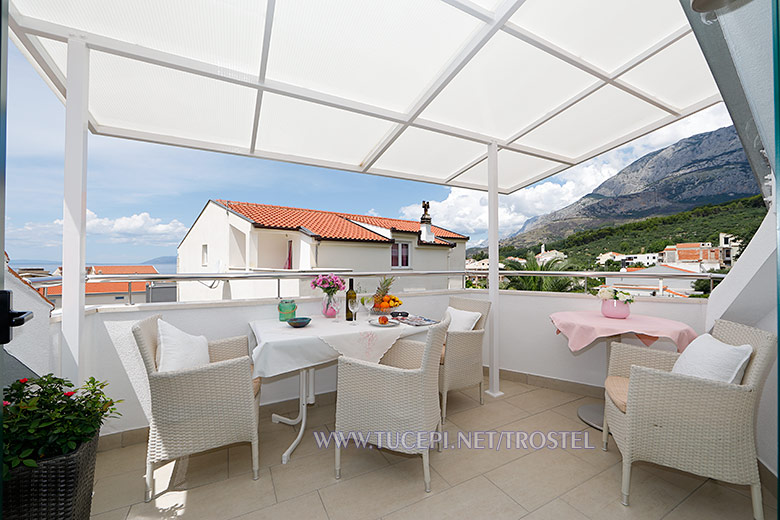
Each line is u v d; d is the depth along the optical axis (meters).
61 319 1.92
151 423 1.77
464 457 2.21
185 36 1.87
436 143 3.19
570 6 1.84
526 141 3.29
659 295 3.00
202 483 1.94
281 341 2.00
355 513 1.71
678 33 2.02
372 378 1.91
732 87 1.29
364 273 3.27
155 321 2.11
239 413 1.91
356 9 1.78
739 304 2.16
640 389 1.72
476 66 2.25
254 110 2.50
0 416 0.77
